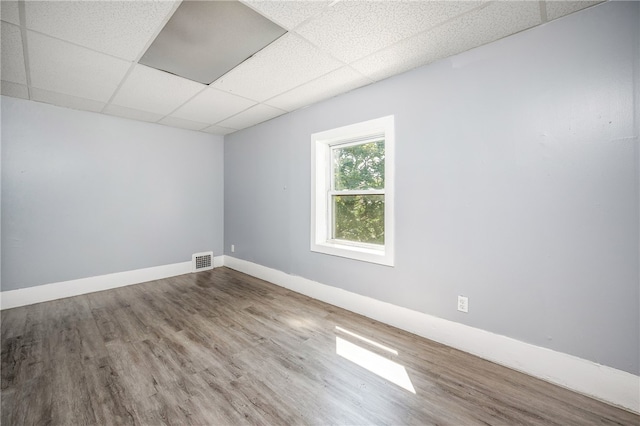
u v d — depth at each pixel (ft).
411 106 7.34
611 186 4.83
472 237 6.40
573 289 5.21
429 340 7.06
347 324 7.98
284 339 7.12
